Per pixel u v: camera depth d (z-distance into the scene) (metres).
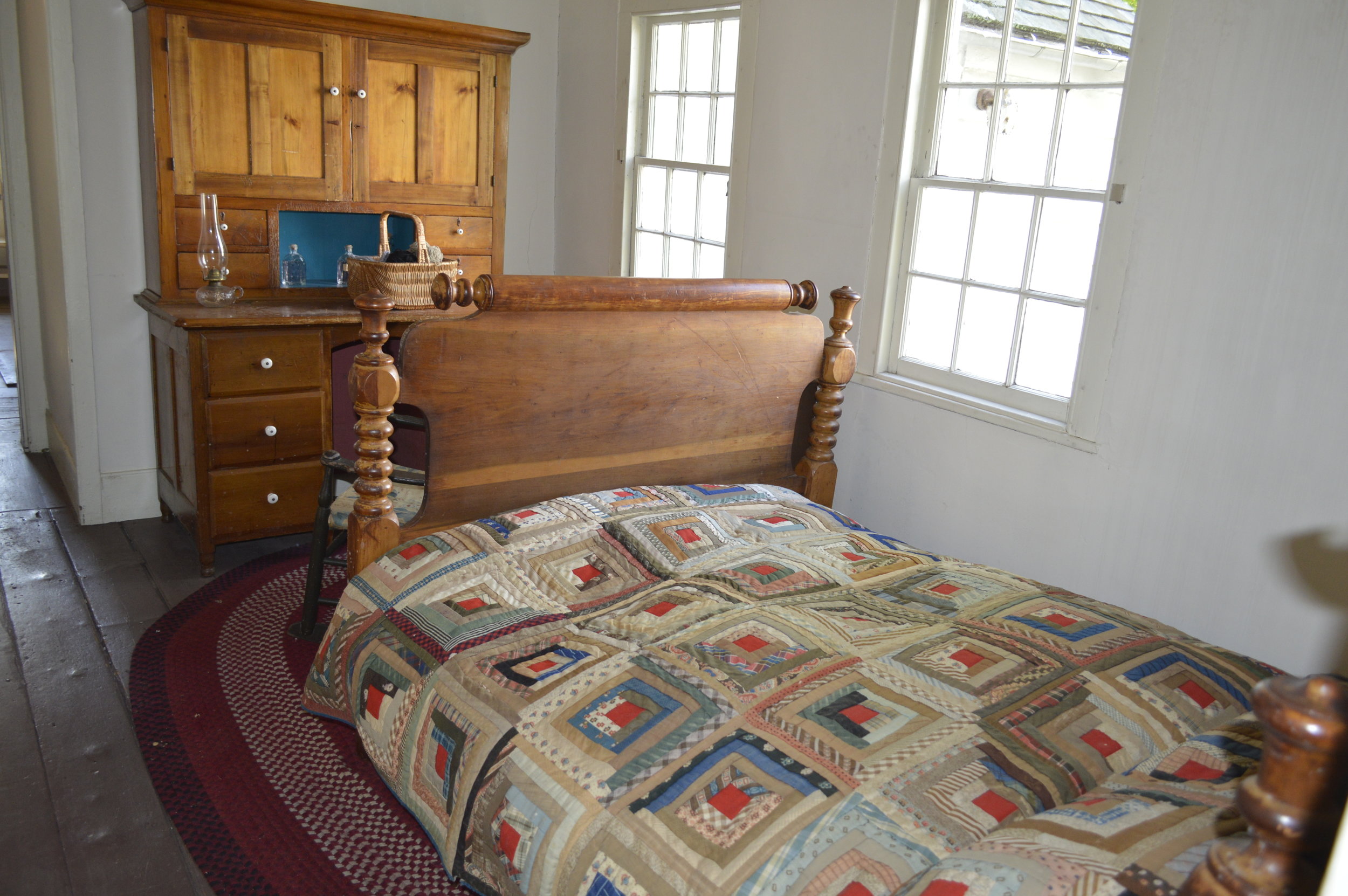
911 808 1.29
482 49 3.61
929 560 2.19
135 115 3.19
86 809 1.97
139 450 3.47
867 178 2.87
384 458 2.01
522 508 2.15
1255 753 1.46
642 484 2.39
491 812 1.44
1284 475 1.99
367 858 1.86
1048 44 2.43
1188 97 2.08
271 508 3.12
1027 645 1.73
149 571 3.08
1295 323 1.94
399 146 3.54
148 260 3.28
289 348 3.03
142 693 2.40
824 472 2.68
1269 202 1.96
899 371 2.93
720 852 1.24
